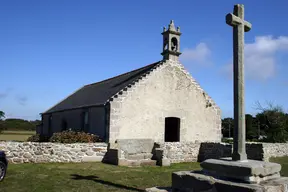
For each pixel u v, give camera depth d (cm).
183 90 1953
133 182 1042
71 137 1614
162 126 1830
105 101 1764
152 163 1562
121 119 1672
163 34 1998
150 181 1069
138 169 1374
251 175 569
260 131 3525
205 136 2019
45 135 2616
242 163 607
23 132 4488
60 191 881
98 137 1689
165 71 1888
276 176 618
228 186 559
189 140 1945
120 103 1677
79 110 2103
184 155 1783
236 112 662
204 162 663
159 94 1842
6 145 1376
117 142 1623
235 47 683
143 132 1747
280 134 2669
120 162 1477
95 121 1831
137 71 2209
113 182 1031
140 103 1755
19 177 1064
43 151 1450
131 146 1655
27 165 1339
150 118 1786
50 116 2791
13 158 1385
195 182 617
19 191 870
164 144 1709
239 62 673
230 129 4659
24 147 1413
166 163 1559
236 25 685
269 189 542
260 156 1705
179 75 1948
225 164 614
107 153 1586
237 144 651
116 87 2023
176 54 1956
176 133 1950
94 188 929
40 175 1116
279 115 2733
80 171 1239
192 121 1972
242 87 667
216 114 2091
